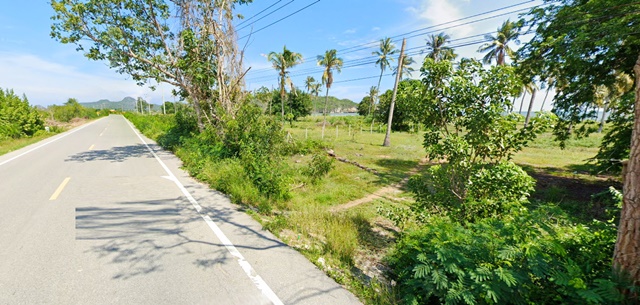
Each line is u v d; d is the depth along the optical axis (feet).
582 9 24.06
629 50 24.21
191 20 37.88
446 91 13.83
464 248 8.81
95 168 28.27
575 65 26.94
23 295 8.40
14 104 67.72
